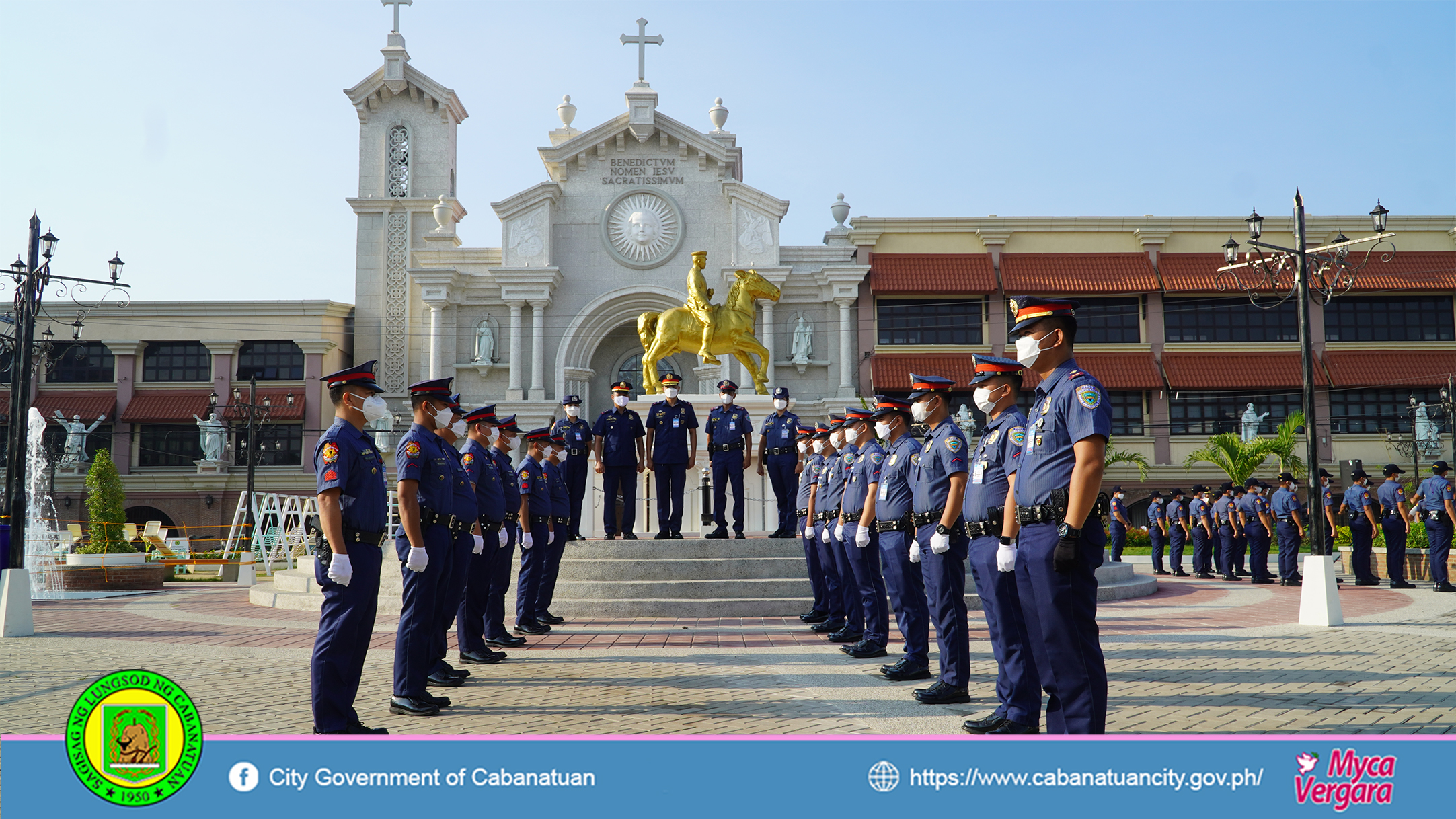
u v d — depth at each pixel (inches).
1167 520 1005.2
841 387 1492.4
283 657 425.4
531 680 353.1
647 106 1529.3
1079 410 225.9
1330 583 502.6
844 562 447.2
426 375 1584.6
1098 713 225.0
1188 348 1561.3
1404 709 280.5
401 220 1621.6
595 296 1524.4
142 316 1630.2
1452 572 764.6
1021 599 241.9
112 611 673.6
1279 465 1519.4
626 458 630.5
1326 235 1572.3
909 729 267.0
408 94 1670.8
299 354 1649.9
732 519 837.8
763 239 1515.7
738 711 291.3
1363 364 1536.7
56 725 280.1
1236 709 285.1
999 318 1556.3
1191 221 1566.2
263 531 1208.8
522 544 482.9
